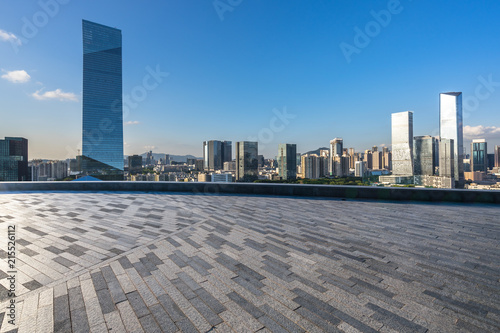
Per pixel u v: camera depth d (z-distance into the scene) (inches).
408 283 140.8
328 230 241.3
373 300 124.3
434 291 132.9
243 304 120.3
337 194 441.1
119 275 149.7
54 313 113.1
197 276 148.2
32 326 104.1
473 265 164.1
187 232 235.5
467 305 120.9
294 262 167.6
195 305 119.6
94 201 414.9
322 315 112.4
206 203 394.0
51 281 142.8
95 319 109.2
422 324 107.0
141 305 119.6
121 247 196.1
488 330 103.6
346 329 103.6
